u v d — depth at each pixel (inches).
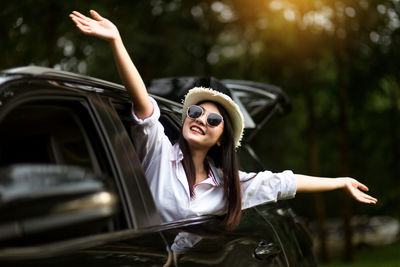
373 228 731.4
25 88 56.6
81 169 45.8
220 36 366.0
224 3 340.5
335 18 369.1
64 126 64.0
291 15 361.1
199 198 82.0
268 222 95.3
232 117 89.0
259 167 117.2
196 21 339.3
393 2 358.9
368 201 90.0
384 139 528.4
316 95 462.3
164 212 79.3
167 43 285.9
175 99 121.8
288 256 95.3
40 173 41.8
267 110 145.2
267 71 401.7
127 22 252.5
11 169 41.1
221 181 85.8
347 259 469.7
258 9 349.4
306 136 509.7
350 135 533.6
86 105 65.0
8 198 38.5
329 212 845.8
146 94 77.5
